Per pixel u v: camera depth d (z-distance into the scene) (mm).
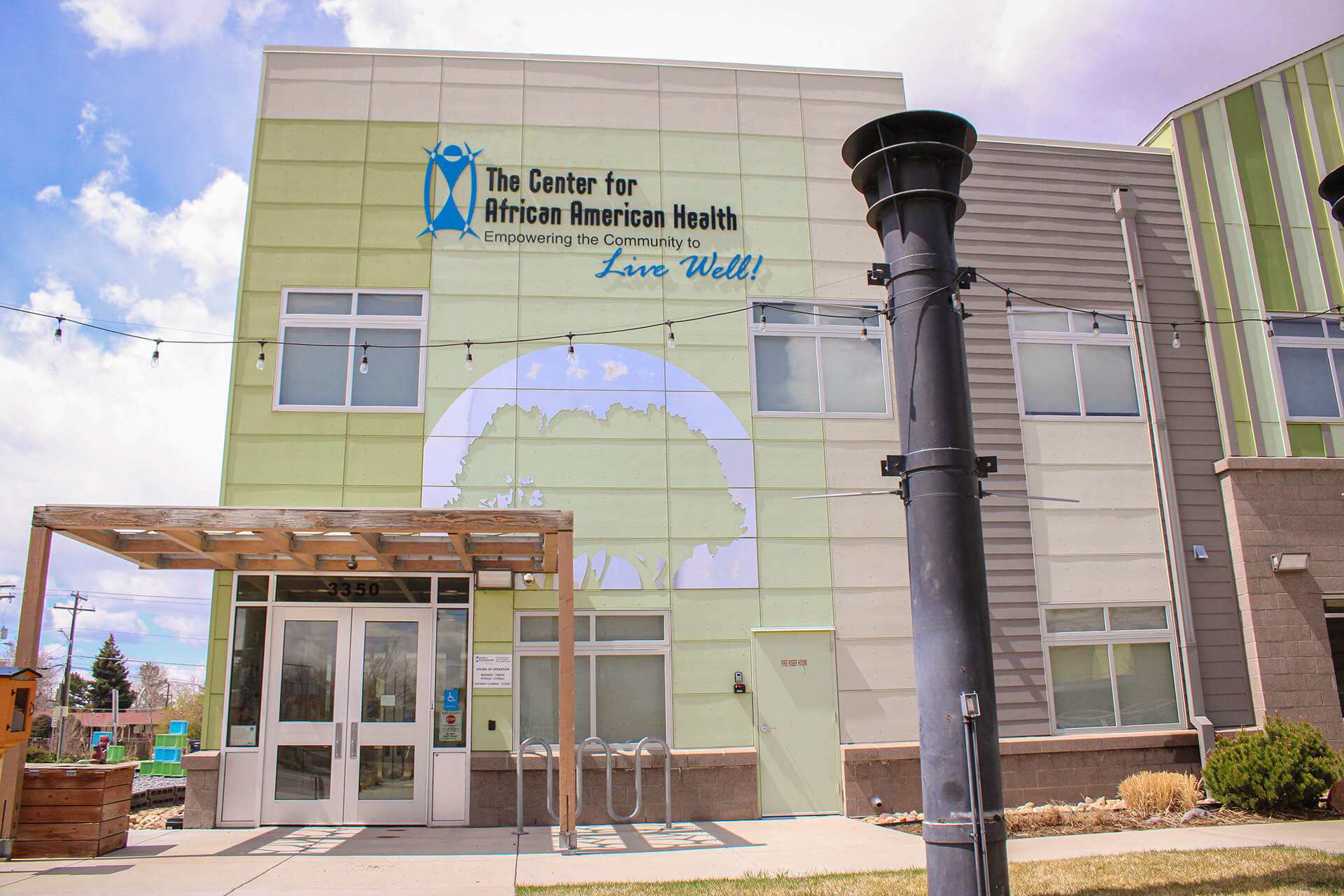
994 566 11773
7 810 8148
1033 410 12344
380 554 9727
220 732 10211
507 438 11391
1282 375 12805
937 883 6023
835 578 11477
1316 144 13539
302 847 8789
